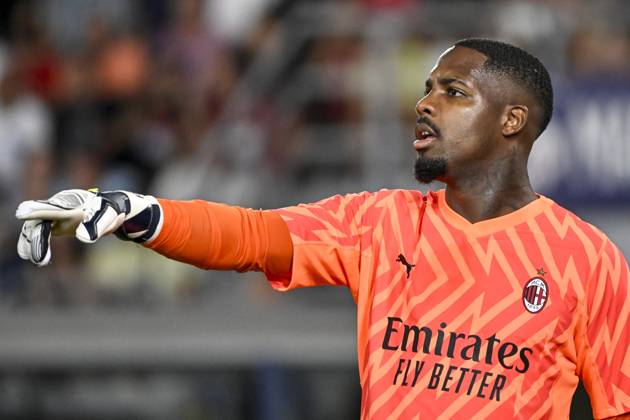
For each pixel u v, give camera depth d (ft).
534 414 35.53
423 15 99.86
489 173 37.55
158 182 102.22
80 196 33.86
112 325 93.86
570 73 95.61
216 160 101.50
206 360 94.32
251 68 103.09
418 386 35.63
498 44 38.11
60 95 106.42
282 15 107.65
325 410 100.17
